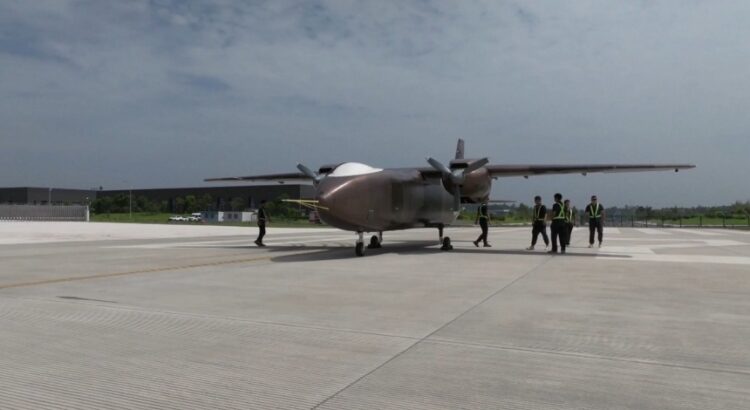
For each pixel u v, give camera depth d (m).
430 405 4.34
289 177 26.77
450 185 21.48
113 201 118.06
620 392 4.64
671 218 79.25
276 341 6.41
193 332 6.87
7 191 130.12
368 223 17.95
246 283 11.43
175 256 18.25
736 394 4.58
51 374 5.13
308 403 4.39
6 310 8.33
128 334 6.77
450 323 7.39
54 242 26.52
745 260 16.48
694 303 8.91
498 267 14.59
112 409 4.24
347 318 7.74
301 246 23.80
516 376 5.08
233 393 4.62
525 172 24.23
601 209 22.52
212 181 29.06
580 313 8.07
